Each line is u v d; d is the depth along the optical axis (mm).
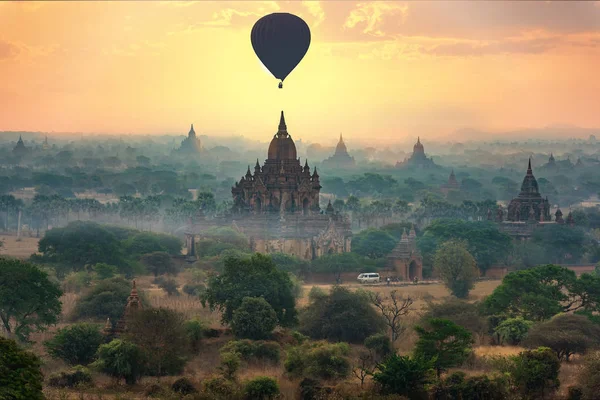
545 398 158375
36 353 191625
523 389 160750
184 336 183250
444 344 173750
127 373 170375
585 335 195125
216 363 184500
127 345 172500
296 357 175625
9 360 141625
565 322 198000
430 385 158375
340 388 160125
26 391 138500
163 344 176625
